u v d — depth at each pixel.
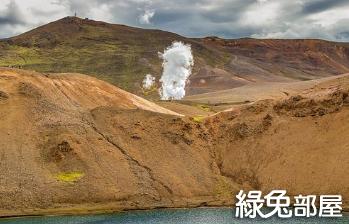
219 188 91.75
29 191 81.25
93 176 86.44
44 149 89.88
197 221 71.69
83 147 91.62
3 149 87.12
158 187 88.06
